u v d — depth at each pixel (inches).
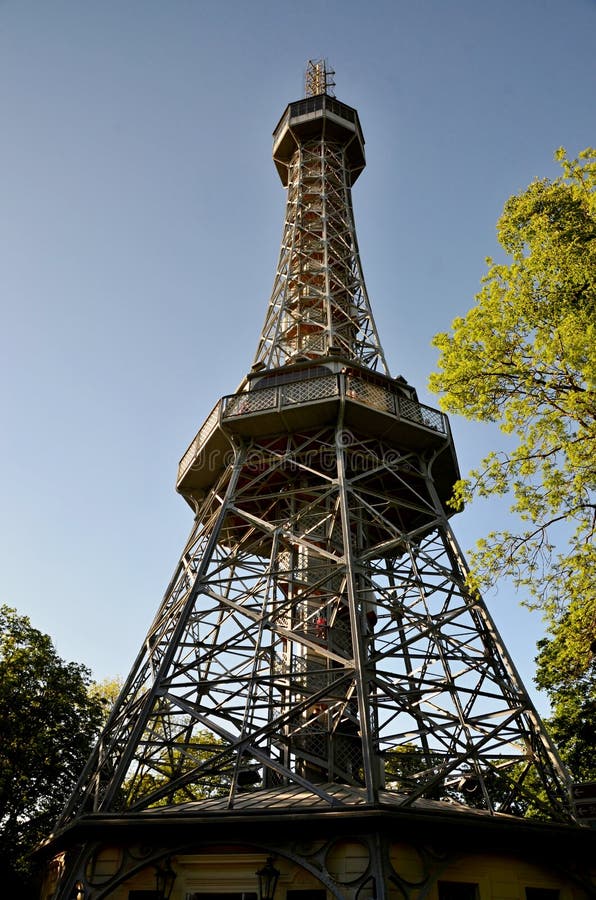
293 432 890.7
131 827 511.2
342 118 1546.5
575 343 566.9
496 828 517.7
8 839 1098.7
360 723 541.3
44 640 1258.6
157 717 660.7
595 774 1080.8
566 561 578.2
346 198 1417.3
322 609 807.1
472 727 596.1
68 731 1189.1
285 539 837.2
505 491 617.3
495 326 644.7
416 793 512.7
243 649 697.6
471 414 657.6
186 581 821.2
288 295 1221.1
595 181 658.8
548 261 631.2
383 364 1039.0
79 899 504.1
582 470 566.9
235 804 555.8
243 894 487.2
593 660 655.1
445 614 709.3
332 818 476.1
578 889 548.1
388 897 445.4
